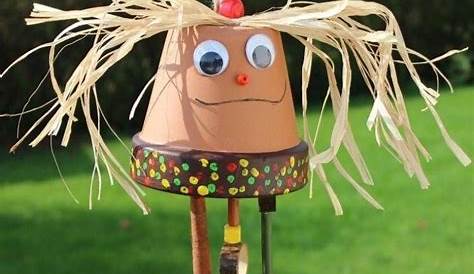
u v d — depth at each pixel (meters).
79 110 2.86
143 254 1.84
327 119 3.08
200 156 0.67
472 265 1.79
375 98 0.71
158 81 0.71
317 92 3.38
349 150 0.72
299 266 1.78
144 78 3.03
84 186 2.38
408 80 3.74
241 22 0.70
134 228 2.01
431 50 4.00
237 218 0.72
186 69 0.69
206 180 0.67
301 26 0.70
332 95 0.74
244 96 0.68
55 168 2.61
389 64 0.72
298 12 0.71
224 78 0.68
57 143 2.91
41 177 2.50
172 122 0.69
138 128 3.08
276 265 1.79
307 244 1.91
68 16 0.71
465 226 2.02
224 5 0.71
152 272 1.75
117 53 0.71
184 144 0.68
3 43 2.87
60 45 2.85
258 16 0.70
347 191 2.27
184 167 0.67
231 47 0.68
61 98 0.71
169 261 1.80
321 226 2.02
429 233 1.98
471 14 4.04
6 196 2.29
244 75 0.68
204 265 0.72
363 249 1.88
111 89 3.00
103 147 0.72
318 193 2.24
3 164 2.69
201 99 0.68
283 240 1.93
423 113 3.25
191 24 0.69
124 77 3.01
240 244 0.73
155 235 1.96
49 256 1.83
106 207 2.17
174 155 0.67
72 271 1.74
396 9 3.87
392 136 0.72
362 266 1.79
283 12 0.70
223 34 0.69
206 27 0.69
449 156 2.63
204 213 0.72
